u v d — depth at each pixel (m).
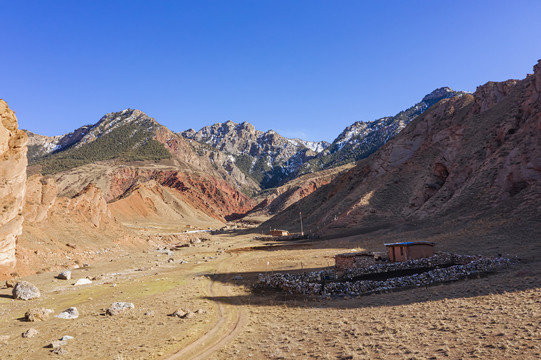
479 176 72.69
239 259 67.69
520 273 27.05
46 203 69.56
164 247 95.12
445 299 23.50
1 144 49.75
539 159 61.12
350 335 18.73
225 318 26.38
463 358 13.50
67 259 59.78
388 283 30.83
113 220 94.81
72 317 27.75
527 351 13.12
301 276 38.56
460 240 50.09
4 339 22.16
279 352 17.61
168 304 31.73
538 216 48.84
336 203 132.75
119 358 18.38
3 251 46.75
